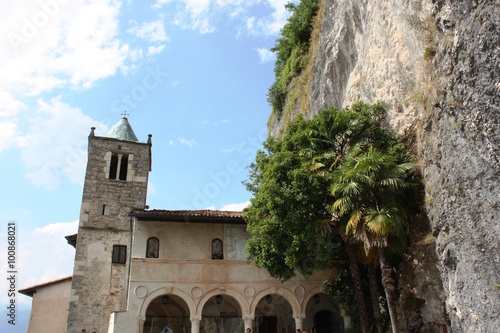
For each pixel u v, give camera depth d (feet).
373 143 68.08
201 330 86.99
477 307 45.57
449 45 48.44
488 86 42.63
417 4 60.08
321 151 70.44
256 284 79.77
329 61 98.17
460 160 48.21
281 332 89.20
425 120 57.36
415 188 62.03
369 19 81.05
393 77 69.46
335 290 77.82
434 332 61.77
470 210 46.70
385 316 69.51
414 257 64.18
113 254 94.89
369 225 56.59
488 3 42.06
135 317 74.08
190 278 78.48
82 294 89.71
